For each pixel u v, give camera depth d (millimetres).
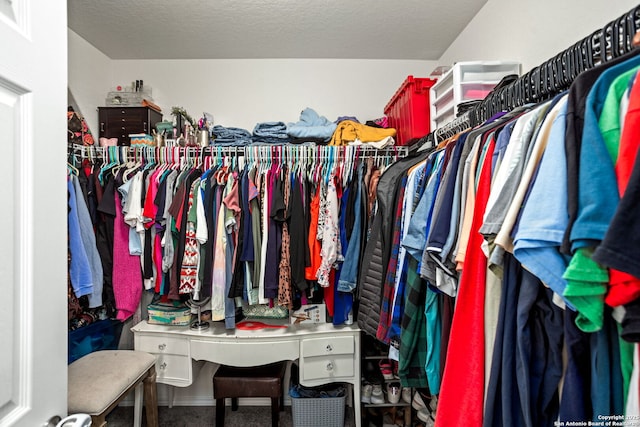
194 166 1807
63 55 620
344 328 1761
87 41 2059
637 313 394
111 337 1875
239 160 1795
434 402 1641
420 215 973
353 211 1681
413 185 1134
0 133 477
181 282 1587
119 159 1839
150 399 1541
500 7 1570
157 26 1899
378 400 1804
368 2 1692
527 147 619
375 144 1797
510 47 1496
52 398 579
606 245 375
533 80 883
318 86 2359
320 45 2156
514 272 613
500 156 694
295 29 1951
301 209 1628
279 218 1604
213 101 2332
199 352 1689
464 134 935
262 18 1828
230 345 1672
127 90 2271
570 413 516
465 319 714
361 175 1738
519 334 588
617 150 450
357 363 1747
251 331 1726
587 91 507
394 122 2131
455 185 837
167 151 1841
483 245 653
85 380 1293
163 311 1776
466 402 682
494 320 672
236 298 1687
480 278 696
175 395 2100
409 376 1059
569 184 470
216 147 1854
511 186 613
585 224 425
